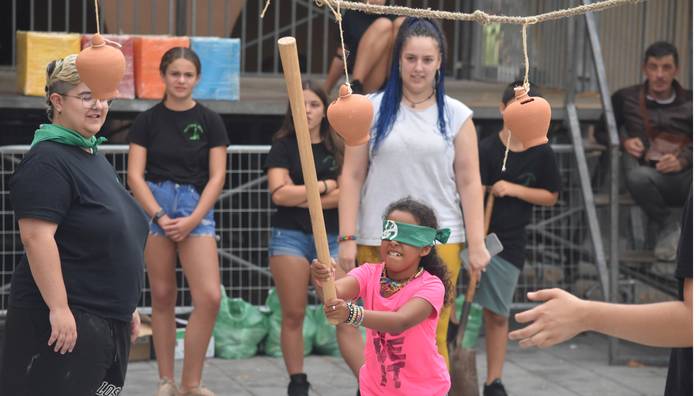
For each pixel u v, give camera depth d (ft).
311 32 75.10
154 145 48.44
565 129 69.15
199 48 62.75
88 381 32.45
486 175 52.65
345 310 30.96
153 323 48.70
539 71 75.15
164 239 48.01
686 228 21.58
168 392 48.24
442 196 43.27
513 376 56.90
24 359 32.40
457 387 45.47
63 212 31.86
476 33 82.48
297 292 48.91
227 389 53.06
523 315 21.36
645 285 67.87
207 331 48.34
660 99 64.39
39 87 60.80
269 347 59.98
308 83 49.34
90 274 32.45
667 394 24.04
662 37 77.71
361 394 36.60
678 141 63.87
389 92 43.16
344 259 43.29
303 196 48.44
